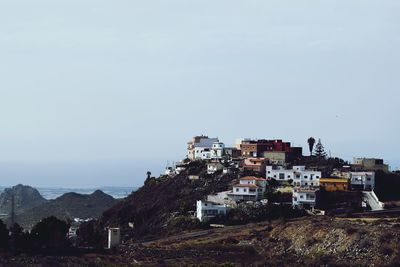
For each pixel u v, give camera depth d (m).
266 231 179.50
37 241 161.75
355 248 155.00
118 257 148.88
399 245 152.12
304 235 167.75
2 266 132.62
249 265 146.00
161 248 161.12
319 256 155.62
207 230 196.62
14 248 151.50
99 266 138.25
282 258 155.62
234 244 170.12
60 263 139.50
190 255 153.50
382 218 188.12
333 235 163.00
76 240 191.38
